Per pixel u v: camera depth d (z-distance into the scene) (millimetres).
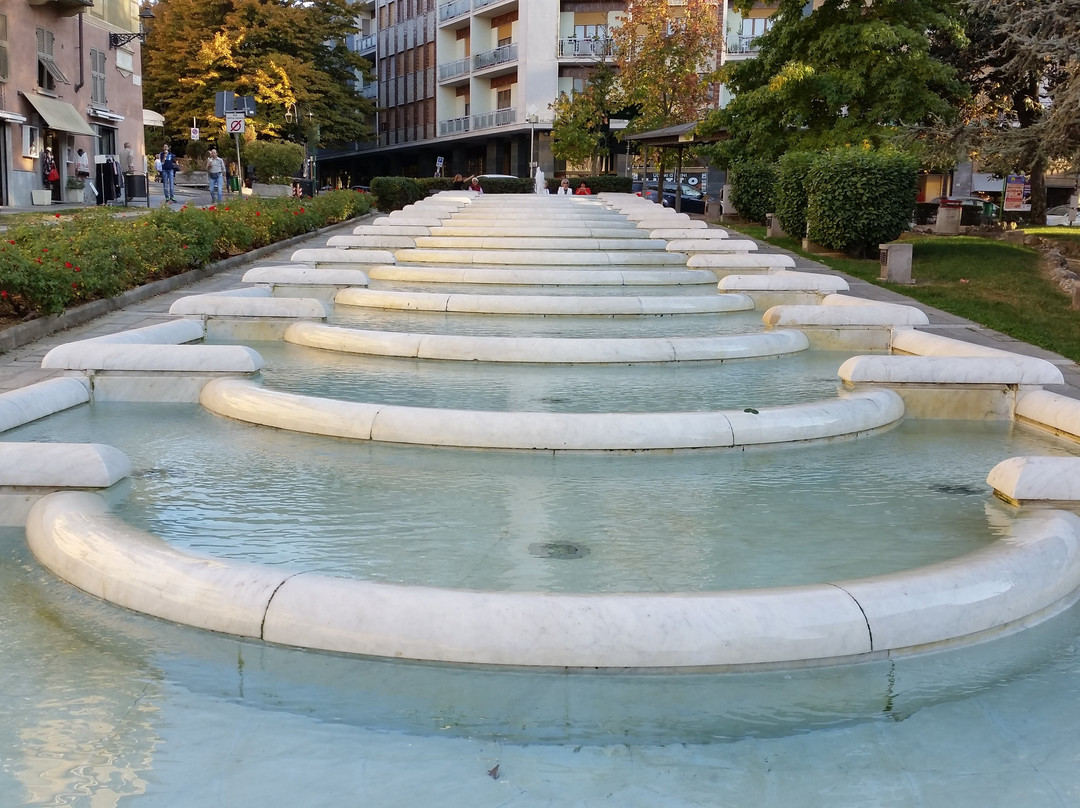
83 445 5270
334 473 5781
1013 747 3062
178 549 4145
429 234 21578
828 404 7000
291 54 53969
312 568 4238
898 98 25359
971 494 5566
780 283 13578
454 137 63219
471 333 10742
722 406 7422
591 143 48750
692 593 3645
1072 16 19156
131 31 39062
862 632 3588
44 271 10070
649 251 19391
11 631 3770
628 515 5094
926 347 9547
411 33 70500
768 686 3422
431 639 3500
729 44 51875
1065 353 10016
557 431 6277
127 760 2920
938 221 28500
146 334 8859
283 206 22812
